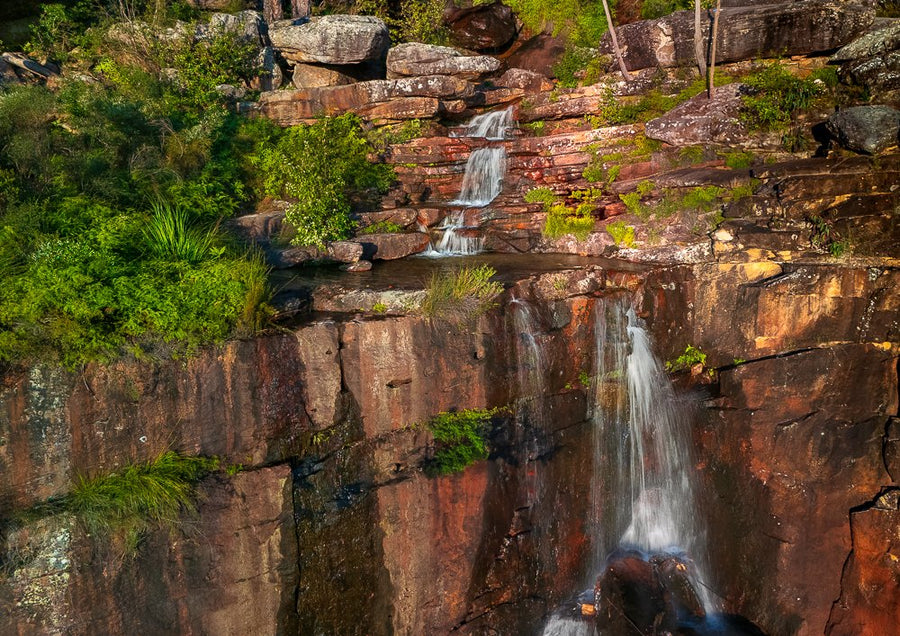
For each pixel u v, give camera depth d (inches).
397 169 508.4
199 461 255.3
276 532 266.1
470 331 308.3
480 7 761.6
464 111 571.2
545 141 503.5
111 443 237.9
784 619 368.5
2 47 525.3
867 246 360.8
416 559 302.0
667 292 366.6
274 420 270.5
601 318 350.9
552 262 408.8
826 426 359.3
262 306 275.0
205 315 259.4
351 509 287.0
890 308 347.3
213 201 398.0
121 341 239.1
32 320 230.2
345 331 285.6
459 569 310.5
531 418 330.6
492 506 314.0
